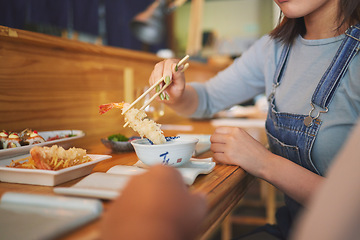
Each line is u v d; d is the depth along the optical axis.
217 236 2.82
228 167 1.01
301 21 1.28
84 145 1.50
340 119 1.06
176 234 0.32
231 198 0.88
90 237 0.48
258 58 1.52
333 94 1.09
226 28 5.37
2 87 1.23
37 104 1.41
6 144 0.98
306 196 0.90
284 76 1.31
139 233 0.31
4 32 1.15
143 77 2.40
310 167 1.14
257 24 5.26
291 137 1.18
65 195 0.67
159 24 3.56
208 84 1.71
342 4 1.09
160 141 0.91
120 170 0.85
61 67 1.55
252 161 0.99
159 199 0.34
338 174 0.28
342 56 1.09
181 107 1.52
